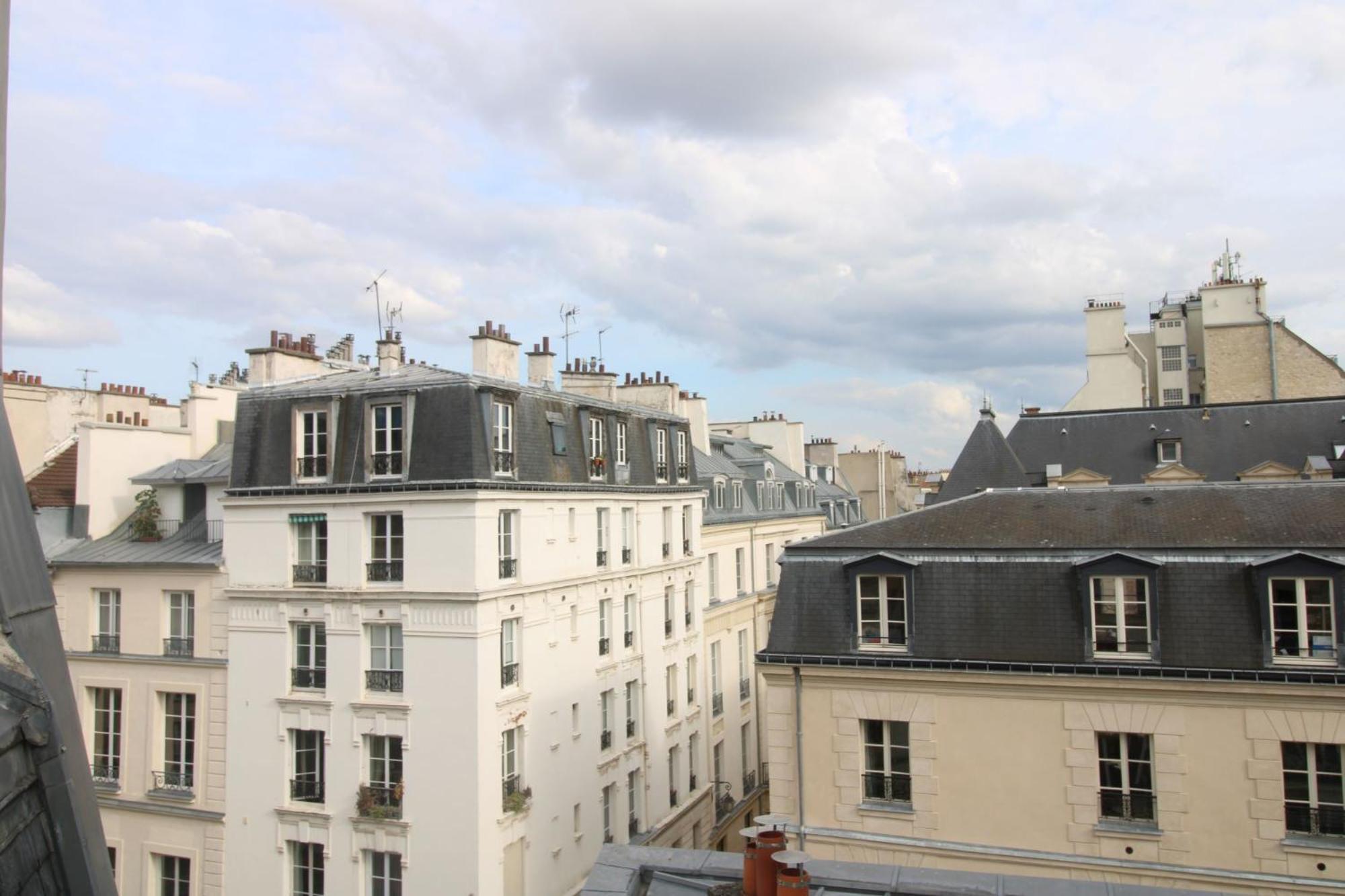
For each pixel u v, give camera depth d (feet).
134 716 97.35
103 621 100.89
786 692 70.18
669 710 125.49
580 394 122.62
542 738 94.17
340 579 89.45
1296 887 57.00
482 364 96.53
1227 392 189.06
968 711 65.46
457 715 84.17
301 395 93.09
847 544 72.54
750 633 156.76
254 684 92.02
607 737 108.78
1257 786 58.70
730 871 39.58
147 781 95.71
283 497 91.97
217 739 93.50
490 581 86.48
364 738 87.40
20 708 13.67
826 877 38.75
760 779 155.84
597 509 109.19
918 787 65.98
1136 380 196.13
